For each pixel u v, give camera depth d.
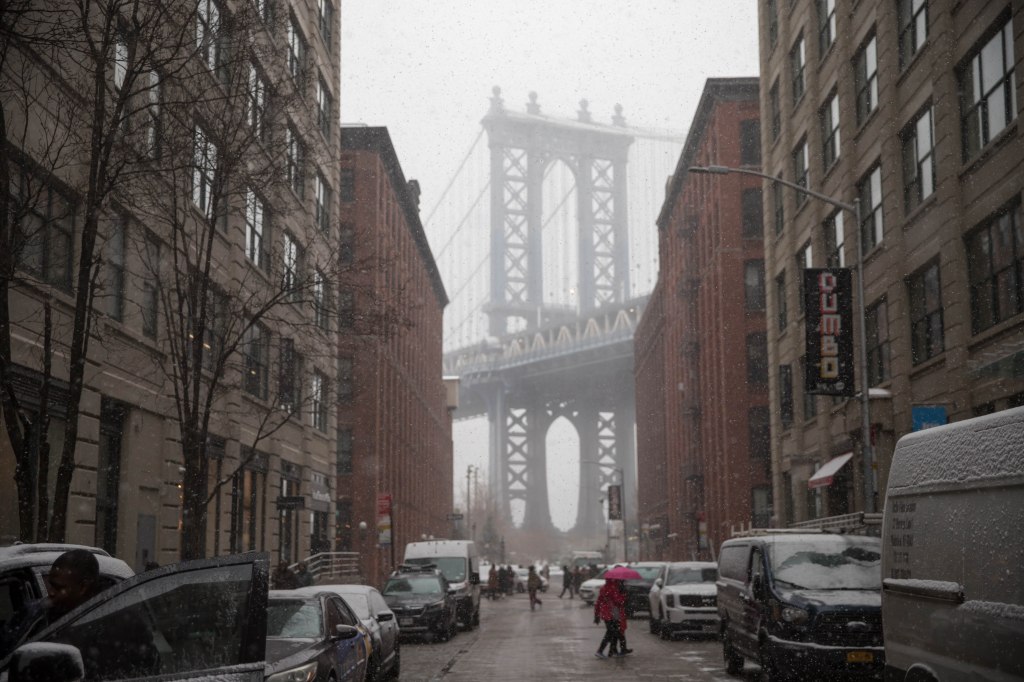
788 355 40.91
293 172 25.95
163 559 23.58
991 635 7.12
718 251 61.84
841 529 27.91
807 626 14.27
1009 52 22.22
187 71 17.77
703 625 25.91
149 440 23.06
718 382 62.34
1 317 13.02
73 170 17.95
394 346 65.62
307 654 10.02
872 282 30.89
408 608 26.48
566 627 34.38
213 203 18.08
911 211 28.08
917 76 27.41
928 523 8.26
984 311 23.66
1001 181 22.34
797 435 39.19
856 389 30.44
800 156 39.75
